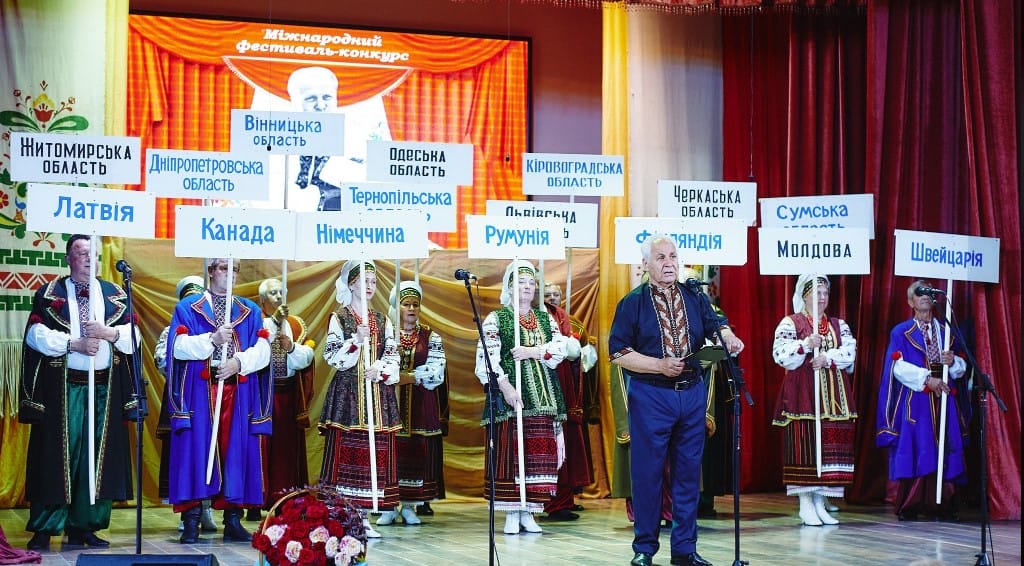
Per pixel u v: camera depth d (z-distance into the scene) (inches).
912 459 285.4
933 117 327.3
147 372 309.6
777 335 283.7
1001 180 297.6
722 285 359.6
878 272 328.2
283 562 163.2
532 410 257.1
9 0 308.5
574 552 228.5
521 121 359.3
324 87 344.8
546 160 294.7
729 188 293.1
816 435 275.9
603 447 342.3
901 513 289.0
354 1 349.7
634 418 204.2
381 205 281.0
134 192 242.7
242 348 243.1
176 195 267.9
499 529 266.1
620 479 268.5
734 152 362.3
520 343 259.8
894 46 329.7
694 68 363.6
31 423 235.3
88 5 313.6
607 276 346.6
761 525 275.1
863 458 326.3
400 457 279.3
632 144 354.9
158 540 247.0
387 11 352.2
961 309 316.5
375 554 224.8
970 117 300.8
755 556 224.2
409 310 281.3
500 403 257.8
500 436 257.9
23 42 308.8
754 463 351.9
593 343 329.7
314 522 168.4
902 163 328.2
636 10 357.4
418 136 351.3
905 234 279.6
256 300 318.0
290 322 292.2
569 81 366.6
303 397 285.9
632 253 265.3
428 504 297.6
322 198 343.3
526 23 363.3
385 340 259.0
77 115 310.7
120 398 241.4
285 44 342.3
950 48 326.3
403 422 279.9
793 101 352.8
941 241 284.4
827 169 349.7
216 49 336.2
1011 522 284.0
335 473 252.7
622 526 272.1
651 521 204.4
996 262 290.8
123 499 240.1
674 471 207.2
